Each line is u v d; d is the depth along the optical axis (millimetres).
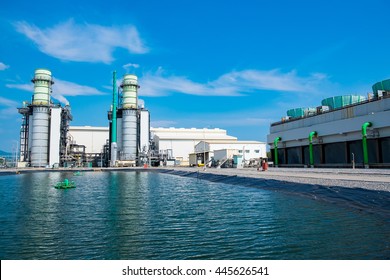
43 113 112188
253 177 46781
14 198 32219
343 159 59781
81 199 31125
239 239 15188
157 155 129750
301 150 72438
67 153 119688
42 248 14289
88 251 13852
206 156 112688
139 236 16125
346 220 18453
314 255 12586
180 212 22906
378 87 55719
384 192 23516
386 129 50156
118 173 91250
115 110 126250
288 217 20000
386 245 13547
